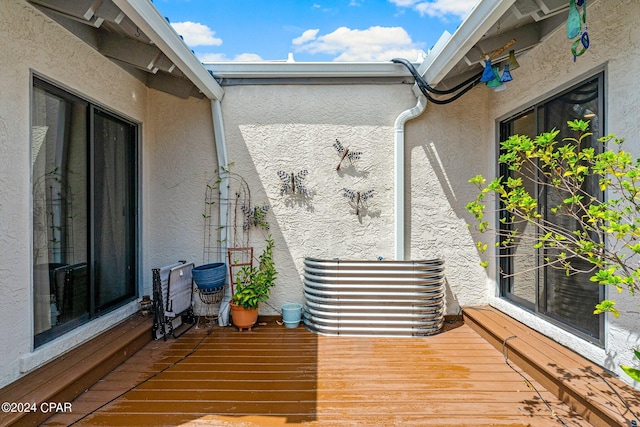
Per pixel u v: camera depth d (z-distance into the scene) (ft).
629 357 7.73
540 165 11.00
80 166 10.35
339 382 9.21
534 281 11.53
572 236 8.53
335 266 12.58
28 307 8.35
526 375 9.53
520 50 10.75
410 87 13.85
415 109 13.44
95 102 10.80
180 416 7.73
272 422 7.53
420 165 13.89
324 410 7.97
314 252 13.98
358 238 13.94
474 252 13.97
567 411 7.83
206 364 10.32
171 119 14.10
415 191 13.96
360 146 13.89
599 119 8.54
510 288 13.10
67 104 9.86
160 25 8.84
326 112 13.91
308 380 9.33
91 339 10.55
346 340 12.11
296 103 13.92
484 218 13.87
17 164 8.04
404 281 12.35
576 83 9.31
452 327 13.29
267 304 14.11
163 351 11.26
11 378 7.88
